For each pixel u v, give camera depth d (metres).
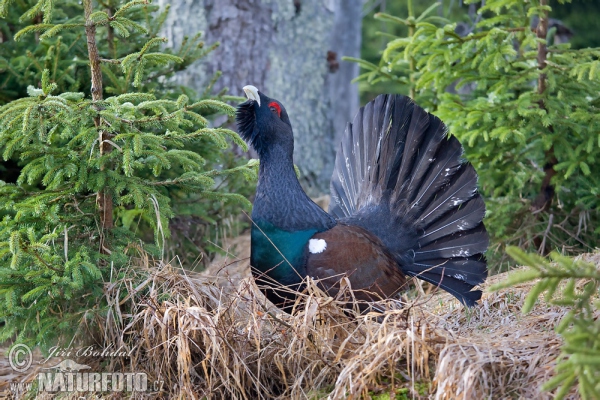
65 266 8.67
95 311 8.94
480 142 12.89
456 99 12.58
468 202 10.03
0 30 12.88
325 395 7.75
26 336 9.34
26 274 8.54
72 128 8.95
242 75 16.86
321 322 8.16
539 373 7.11
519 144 12.37
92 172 9.32
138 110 9.79
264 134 9.52
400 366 7.82
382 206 10.36
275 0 17.02
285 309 9.33
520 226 12.74
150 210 9.41
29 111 8.02
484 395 6.88
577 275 5.73
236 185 13.38
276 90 17.34
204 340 8.05
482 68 11.96
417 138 10.38
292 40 17.48
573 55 11.99
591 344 5.59
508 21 12.86
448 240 10.09
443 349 7.23
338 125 19.03
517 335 8.05
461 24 19.91
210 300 8.97
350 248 9.12
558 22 20.55
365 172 10.80
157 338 8.37
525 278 5.66
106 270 9.37
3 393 9.32
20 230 8.85
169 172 11.59
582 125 11.90
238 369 7.92
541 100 12.12
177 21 16.66
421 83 12.68
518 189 12.81
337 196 11.25
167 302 8.33
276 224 9.26
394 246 10.13
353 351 7.75
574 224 12.86
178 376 8.22
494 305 9.77
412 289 12.31
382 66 14.34
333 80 18.70
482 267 9.84
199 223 12.89
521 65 12.38
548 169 12.61
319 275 9.00
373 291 9.16
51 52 11.10
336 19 18.47
